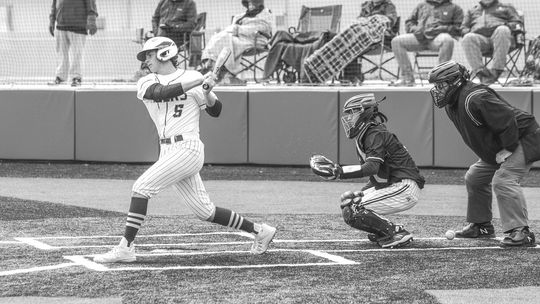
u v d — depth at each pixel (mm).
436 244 25734
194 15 49688
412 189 24656
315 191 39312
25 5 58594
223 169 46750
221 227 29047
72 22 50125
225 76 49031
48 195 37531
